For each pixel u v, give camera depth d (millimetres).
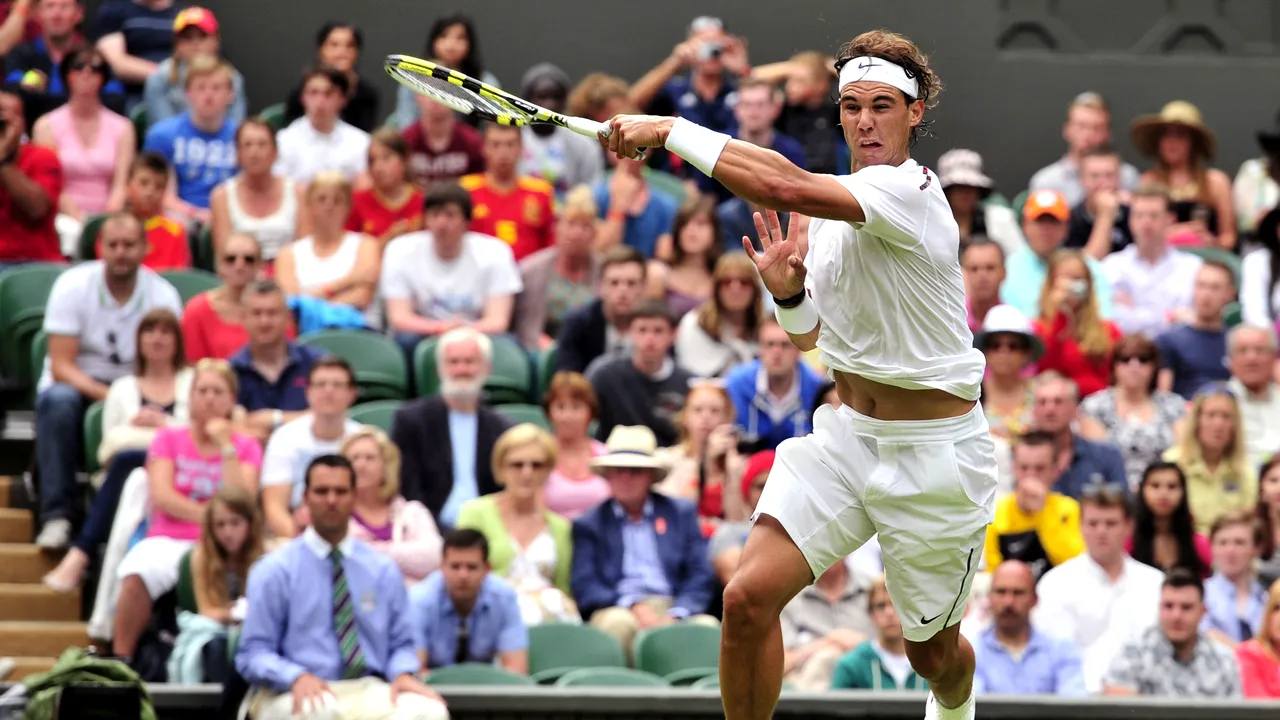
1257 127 45188
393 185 35844
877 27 44344
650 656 26375
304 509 27875
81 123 37250
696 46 40156
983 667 25734
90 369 31266
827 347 15414
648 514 28312
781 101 40375
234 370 30328
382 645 24688
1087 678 26625
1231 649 26312
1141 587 27031
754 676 15430
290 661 24203
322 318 33031
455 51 38625
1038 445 28484
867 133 15000
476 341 29438
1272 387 32688
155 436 28391
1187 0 45219
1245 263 36688
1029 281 35062
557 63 44000
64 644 28250
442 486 29078
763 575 15250
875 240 14859
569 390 29594
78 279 31266
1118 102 44906
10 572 29156
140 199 34750
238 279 31672
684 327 32406
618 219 35938
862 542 15648
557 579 27938
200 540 26844
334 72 37281
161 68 39094
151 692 24156
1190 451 30562
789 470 15547
